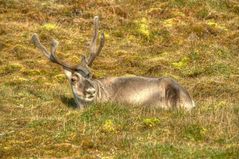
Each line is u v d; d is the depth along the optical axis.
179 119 32.16
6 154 28.77
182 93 35.06
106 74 45.69
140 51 50.41
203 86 41.19
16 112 35.44
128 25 54.44
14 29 52.69
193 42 51.25
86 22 54.72
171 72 46.09
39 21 54.72
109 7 56.53
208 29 53.53
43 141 30.11
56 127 32.06
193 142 29.91
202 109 34.50
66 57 48.16
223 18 56.28
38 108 36.12
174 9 56.75
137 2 57.84
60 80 43.56
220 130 30.73
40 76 44.12
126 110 33.59
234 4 58.34
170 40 52.16
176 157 27.55
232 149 28.06
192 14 56.44
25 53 48.59
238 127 31.09
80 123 32.06
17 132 31.45
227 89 40.72
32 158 28.28
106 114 33.00
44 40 51.75
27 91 39.94
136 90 35.62
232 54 49.31
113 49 50.47
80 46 50.94
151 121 31.83
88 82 34.69
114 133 30.94
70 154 28.73
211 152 27.95
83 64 35.44
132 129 31.38
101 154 28.61
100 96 35.34
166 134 30.62
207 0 58.22
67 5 57.44
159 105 35.28
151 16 55.91
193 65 46.94
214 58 47.69
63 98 38.28
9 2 56.78
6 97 38.25
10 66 45.69
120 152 28.48
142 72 46.31
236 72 45.41
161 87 35.47
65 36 52.28
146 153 27.98
